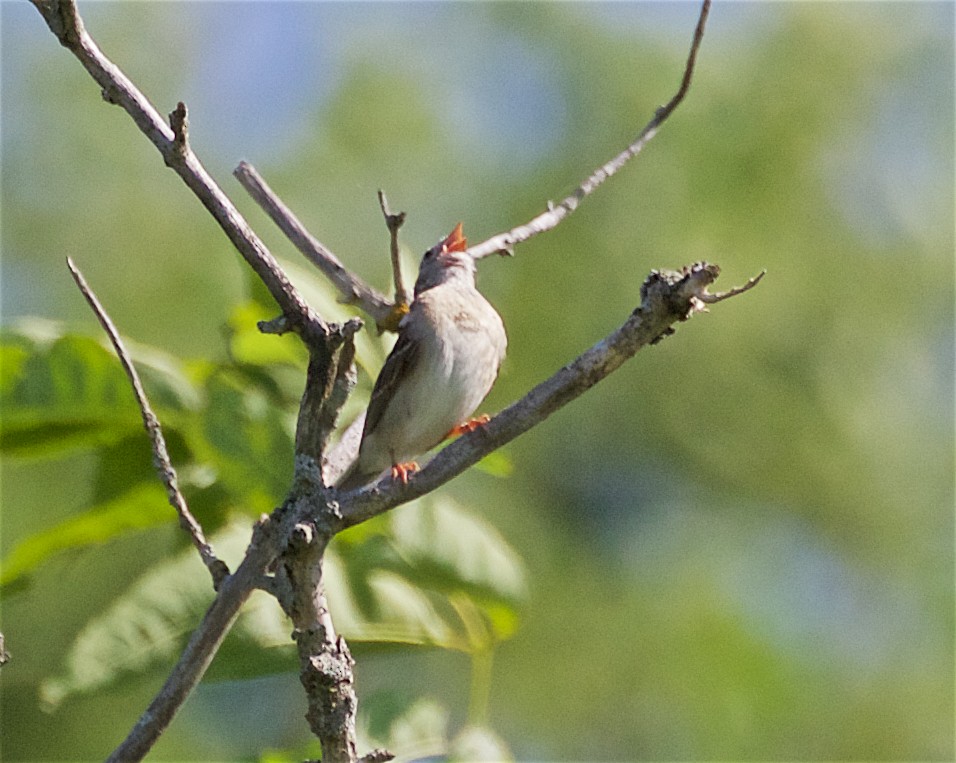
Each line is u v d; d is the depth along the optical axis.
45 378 5.59
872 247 15.45
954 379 15.37
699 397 14.39
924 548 14.45
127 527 5.81
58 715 11.33
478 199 15.23
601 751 12.80
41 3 3.98
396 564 5.39
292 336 5.71
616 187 15.04
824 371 14.80
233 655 4.97
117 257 13.66
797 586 13.95
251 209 14.50
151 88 14.94
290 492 4.08
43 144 14.05
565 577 13.48
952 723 13.18
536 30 15.88
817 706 13.12
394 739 5.15
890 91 15.96
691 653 13.18
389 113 15.38
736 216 15.12
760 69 15.73
